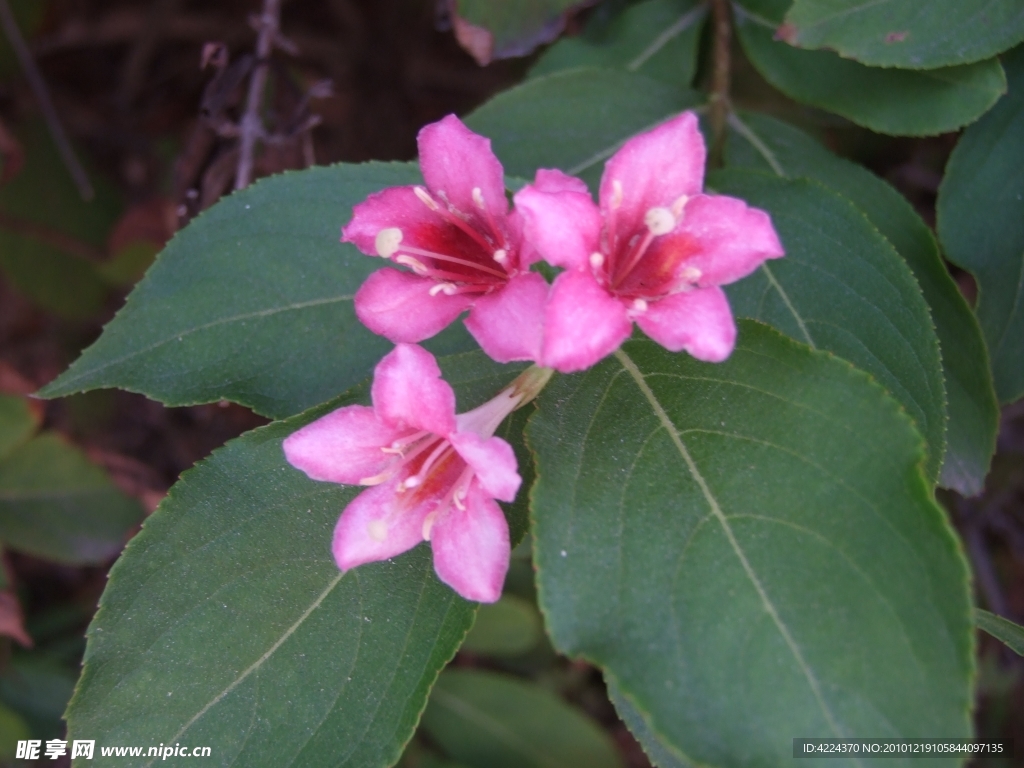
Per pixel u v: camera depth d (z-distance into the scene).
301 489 0.13
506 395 0.12
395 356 0.11
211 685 0.13
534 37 0.17
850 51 0.14
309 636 0.13
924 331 0.13
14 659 0.24
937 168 0.19
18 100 0.27
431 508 0.12
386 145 0.27
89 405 0.28
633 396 0.12
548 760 0.24
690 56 0.18
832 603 0.10
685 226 0.12
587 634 0.11
